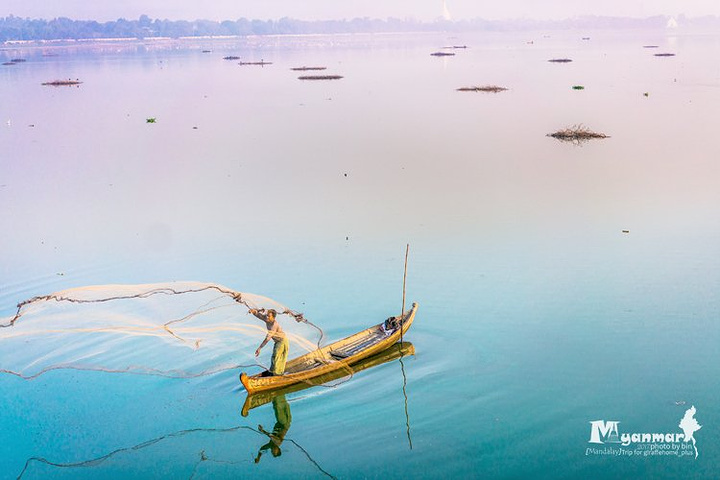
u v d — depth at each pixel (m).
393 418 14.77
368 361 17.08
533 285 20.73
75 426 14.88
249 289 21.02
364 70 103.88
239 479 13.05
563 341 17.52
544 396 15.28
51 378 16.59
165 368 16.91
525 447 13.66
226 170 36.84
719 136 42.34
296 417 14.98
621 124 47.84
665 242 23.98
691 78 77.00
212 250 24.48
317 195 31.33
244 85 83.44
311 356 16.98
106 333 18.50
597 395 15.23
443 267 22.30
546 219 26.94
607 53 132.38
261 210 29.23
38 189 33.56
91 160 40.16
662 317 18.48
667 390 15.32
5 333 18.28
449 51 158.50
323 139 45.16
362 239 25.14
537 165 36.22
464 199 30.00
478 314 19.08
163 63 132.25
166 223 27.77
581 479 12.72
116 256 24.08
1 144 45.84
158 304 19.73
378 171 35.78
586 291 20.20
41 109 64.06
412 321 18.75
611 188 31.19
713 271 21.30
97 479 13.21
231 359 17.19
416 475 13.02
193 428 14.76
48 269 23.00
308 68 109.56
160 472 13.34
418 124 50.09
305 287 21.14
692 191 30.27
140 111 61.12
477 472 13.03
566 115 52.50
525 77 84.75
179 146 43.97
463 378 16.12
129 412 15.23
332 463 13.48
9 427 14.85
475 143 42.50
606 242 24.17
